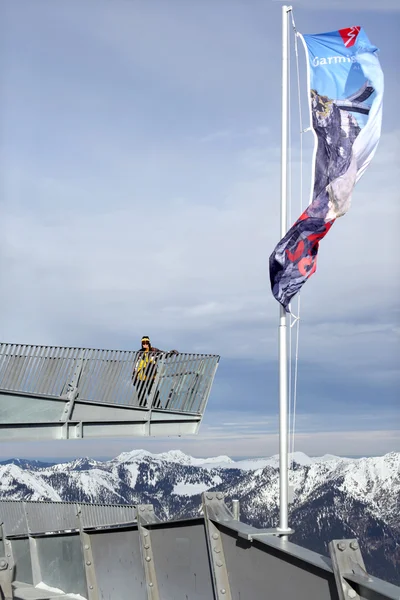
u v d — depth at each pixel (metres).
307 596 7.51
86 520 16.69
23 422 22.70
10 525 21.25
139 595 11.13
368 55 12.55
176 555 10.16
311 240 12.10
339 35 12.64
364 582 6.43
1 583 7.86
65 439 23.16
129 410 23.86
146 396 23.95
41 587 15.76
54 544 15.33
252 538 8.39
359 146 12.38
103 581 12.36
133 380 23.88
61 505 18.11
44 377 23.00
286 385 10.98
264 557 8.28
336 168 12.30
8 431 22.52
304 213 12.19
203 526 9.48
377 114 12.43
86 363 23.41
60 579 14.96
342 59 12.59
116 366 23.77
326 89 12.59
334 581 7.09
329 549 6.82
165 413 24.14
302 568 7.58
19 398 22.75
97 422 23.50
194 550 9.71
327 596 7.21
